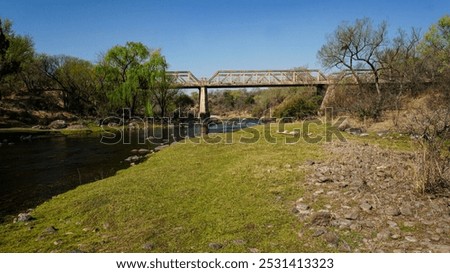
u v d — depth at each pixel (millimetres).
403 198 7719
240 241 6020
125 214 7723
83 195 9523
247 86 57906
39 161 17250
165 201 8500
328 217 6582
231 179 10266
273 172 10719
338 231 6238
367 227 6328
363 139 18891
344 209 7266
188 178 10789
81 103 52188
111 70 44812
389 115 26922
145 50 45938
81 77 51094
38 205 9383
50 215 8172
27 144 24688
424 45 40750
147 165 13945
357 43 35875
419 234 5980
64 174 13891
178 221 7160
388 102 28312
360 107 27828
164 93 50344
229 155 14711
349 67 37062
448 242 5652
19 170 14930
